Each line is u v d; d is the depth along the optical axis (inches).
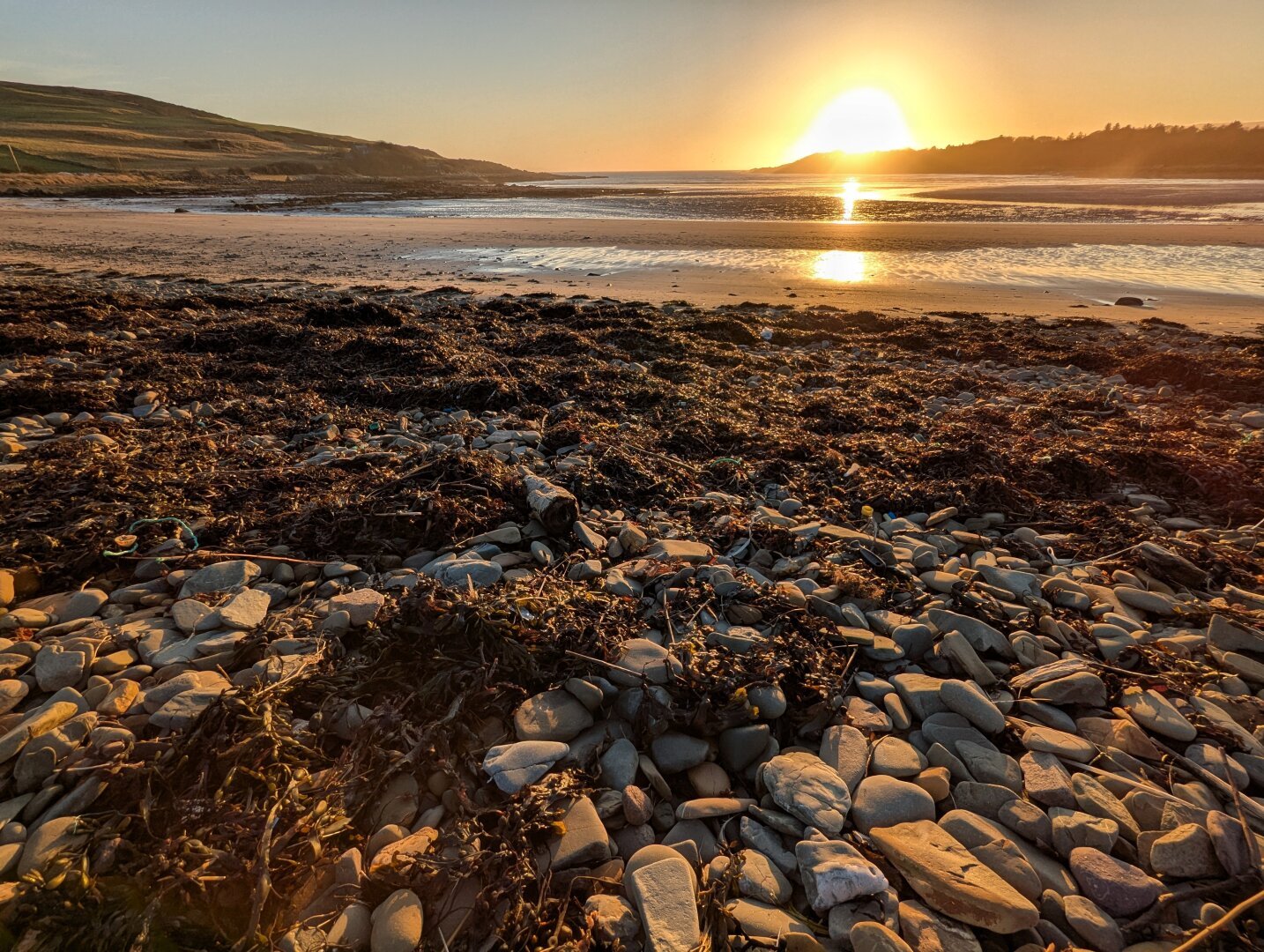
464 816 94.6
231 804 93.4
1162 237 1028.5
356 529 173.8
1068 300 635.5
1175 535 192.1
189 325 480.1
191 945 77.5
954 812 97.8
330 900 84.4
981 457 236.4
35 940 76.7
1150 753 111.9
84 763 99.2
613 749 107.3
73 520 174.6
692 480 224.2
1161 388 366.6
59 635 134.3
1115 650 137.2
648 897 83.0
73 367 352.2
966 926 81.9
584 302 625.6
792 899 87.8
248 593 145.2
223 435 258.7
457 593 133.3
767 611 143.4
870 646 135.7
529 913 82.1
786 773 102.7
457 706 110.4
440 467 200.8
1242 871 88.7
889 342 493.4
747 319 549.3
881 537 188.4
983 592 158.2
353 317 495.2
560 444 254.1
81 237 1095.0
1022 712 122.6
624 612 139.1
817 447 256.7
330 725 111.5
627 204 2092.8
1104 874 88.0
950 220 1359.5
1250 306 593.6
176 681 116.4
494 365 374.0
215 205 2010.3
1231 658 133.9
